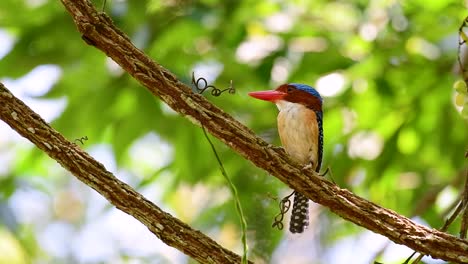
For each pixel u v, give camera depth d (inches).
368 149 501.7
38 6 485.7
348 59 473.1
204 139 489.4
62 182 655.8
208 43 491.8
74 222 647.1
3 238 580.4
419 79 476.4
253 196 291.0
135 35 464.4
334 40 484.7
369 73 475.5
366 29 477.1
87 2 250.2
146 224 245.9
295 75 473.7
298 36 490.0
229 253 248.1
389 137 494.0
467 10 460.4
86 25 248.1
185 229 247.0
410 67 475.2
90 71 489.7
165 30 468.1
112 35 249.9
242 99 492.7
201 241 246.5
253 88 493.0
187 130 488.4
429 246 242.5
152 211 245.3
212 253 246.5
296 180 249.8
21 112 241.4
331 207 249.0
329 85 467.8
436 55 478.6
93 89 487.8
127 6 458.3
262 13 494.9
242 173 342.6
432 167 512.7
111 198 244.2
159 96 251.4
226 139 250.5
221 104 490.0
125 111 489.1
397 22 475.2
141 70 250.2
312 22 498.0
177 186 500.1
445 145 494.6
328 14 503.5
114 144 491.2
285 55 474.9
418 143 496.7
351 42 482.3
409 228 244.7
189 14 451.8
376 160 498.0
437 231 245.1
